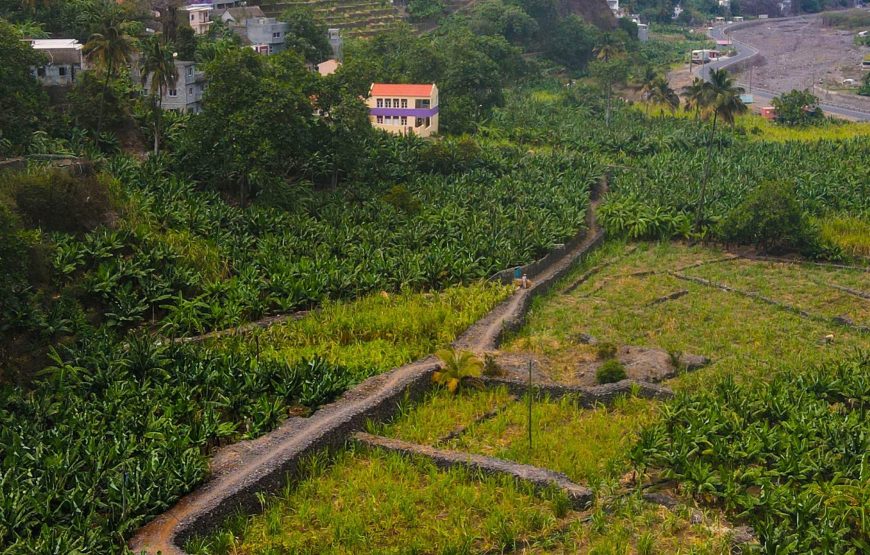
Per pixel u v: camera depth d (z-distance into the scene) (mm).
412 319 60406
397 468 42531
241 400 47000
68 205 65062
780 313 66750
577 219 85062
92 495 37188
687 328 63719
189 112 98875
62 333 55594
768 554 34688
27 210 63750
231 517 38531
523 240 76562
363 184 90250
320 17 169625
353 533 37125
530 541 37000
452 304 64125
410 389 50469
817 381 49188
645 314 66500
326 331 59156
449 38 150500
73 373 49312
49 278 59469
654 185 96188
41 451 40531
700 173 102062
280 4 168750
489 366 53250
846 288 72188
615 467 42406
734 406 45875
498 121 126062
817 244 79875
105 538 34969
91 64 91938
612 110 143000
